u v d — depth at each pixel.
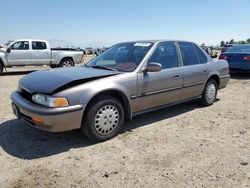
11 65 14.00
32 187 3.03
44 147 4.07
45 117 3.68
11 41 14.62
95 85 4.00
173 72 5.17
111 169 3.42
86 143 4.21
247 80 10.69
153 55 4.89
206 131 4.79
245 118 5.55
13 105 4.42
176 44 5.55
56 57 15.27
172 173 3.32
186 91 5.59
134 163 3.57
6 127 4.92
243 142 4.30
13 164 3.55
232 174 3.30
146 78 4.65
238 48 11.52
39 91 3.84
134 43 5.34
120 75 4.36
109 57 5.25
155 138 4.44
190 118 5.54
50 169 3.42
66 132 4.64
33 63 14.57
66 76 4.15
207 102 6.38
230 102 6.95
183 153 3.88
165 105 5.23
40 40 14.80
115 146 4.11
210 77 6.29
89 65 5.27
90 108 4.00
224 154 3.85
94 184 3.09
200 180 3.17
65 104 3.73
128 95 4.40
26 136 4.49
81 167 3.47
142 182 3.13
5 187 3.03
